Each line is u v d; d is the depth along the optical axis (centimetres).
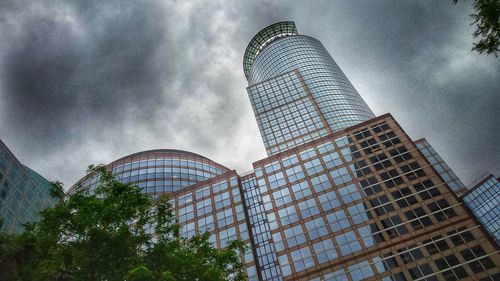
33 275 1675
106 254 1744
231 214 8288
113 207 1920
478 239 5519
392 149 7438
